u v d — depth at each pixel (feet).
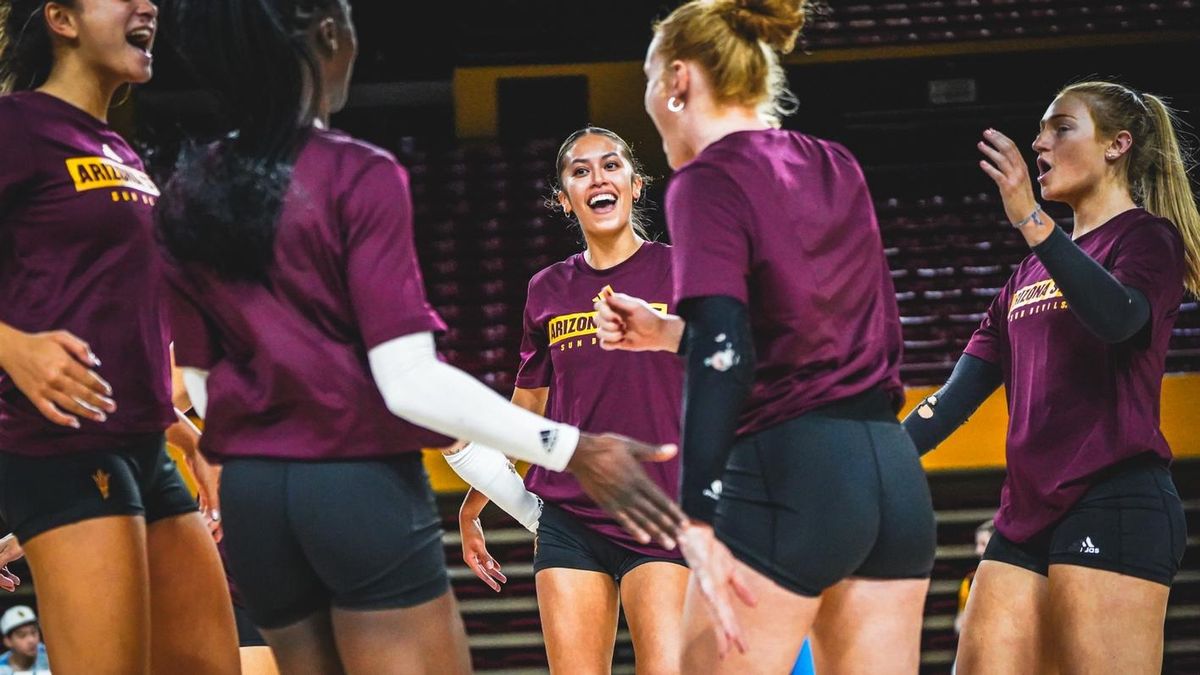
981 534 27.12
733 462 9.61
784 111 10.49
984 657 13.24
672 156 10.27
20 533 10.99
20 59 11.46
